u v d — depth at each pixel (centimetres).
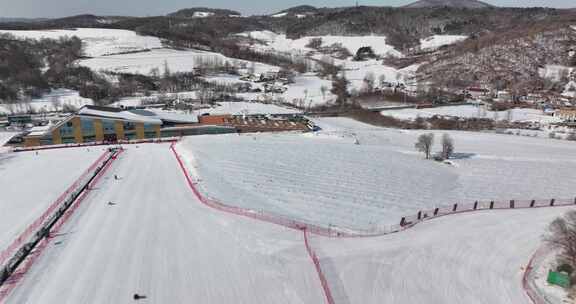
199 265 3509
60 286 3209
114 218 4472
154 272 3403
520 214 4800
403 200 5434
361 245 3891
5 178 6028
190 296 3088
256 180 5988
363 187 5888
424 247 3875
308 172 6475
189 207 4784
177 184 5644
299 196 5428
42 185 5691
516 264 3597
